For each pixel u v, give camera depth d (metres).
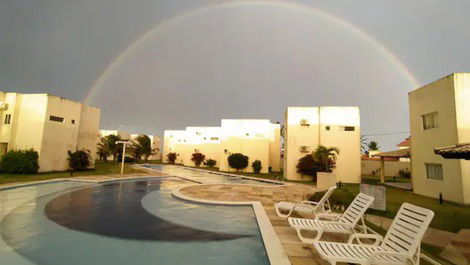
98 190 12.00
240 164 28.84
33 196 10.01
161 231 5.96
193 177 21.22
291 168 21.94
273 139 33.09
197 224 6.58
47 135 19.11
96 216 7.22
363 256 3.05
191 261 4.34
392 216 7.47
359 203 4.92
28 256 4.41
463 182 10.84
